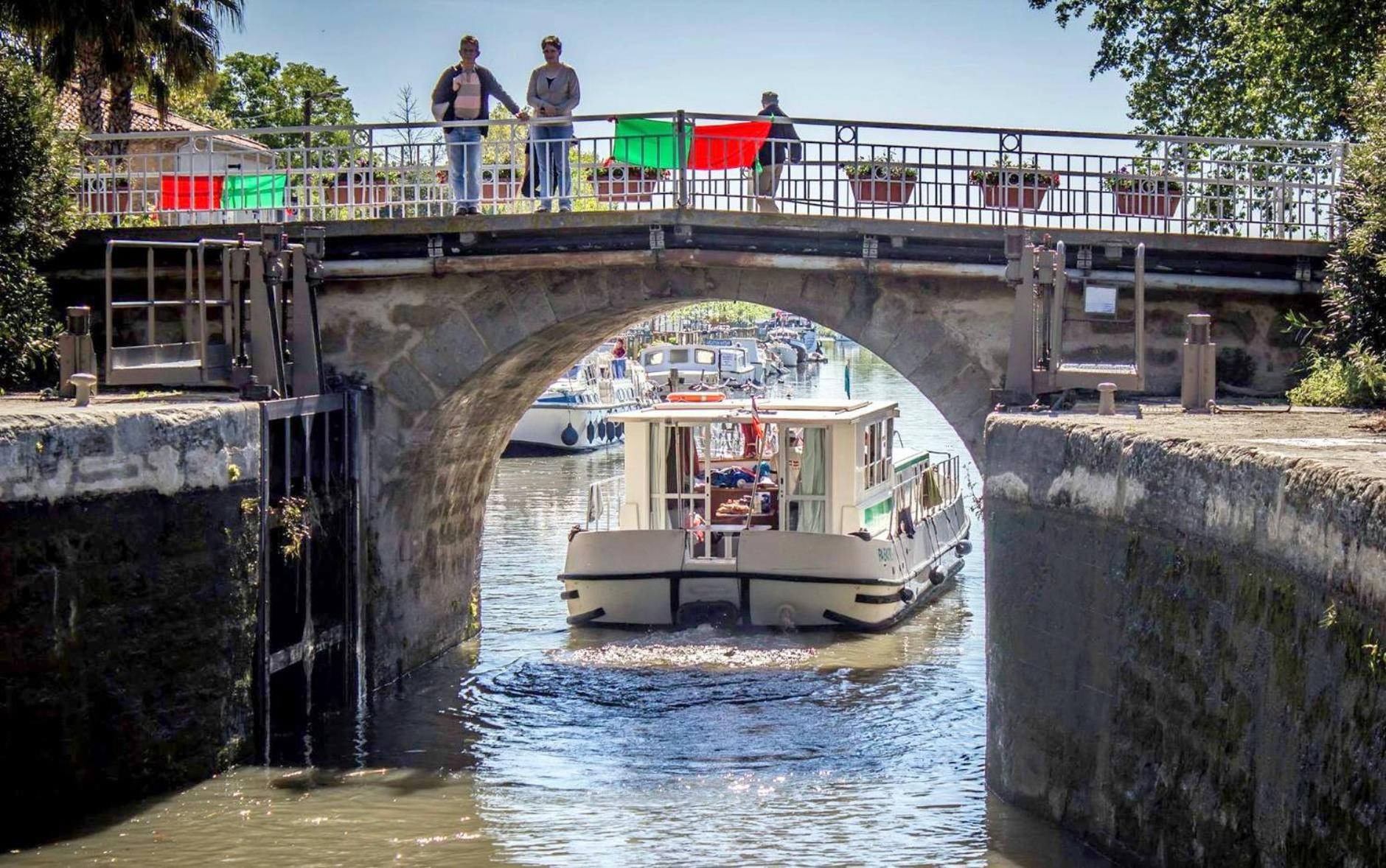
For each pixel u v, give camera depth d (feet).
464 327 59.62
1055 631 40.19
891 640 68.95
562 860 40.57
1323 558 26.43
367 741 52.95
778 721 55.06
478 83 62.85
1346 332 50.37
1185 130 101.19
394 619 61.87
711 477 73.92
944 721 54.80
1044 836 40.06
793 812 44.27
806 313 57.47
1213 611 31.35
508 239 58.29
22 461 40.60
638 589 70.38
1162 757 33.68
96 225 64.13
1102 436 37.58
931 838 41.24
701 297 58.39
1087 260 55.21
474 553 71.82
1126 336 55.57
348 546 58.13
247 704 49.06
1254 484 29.55
